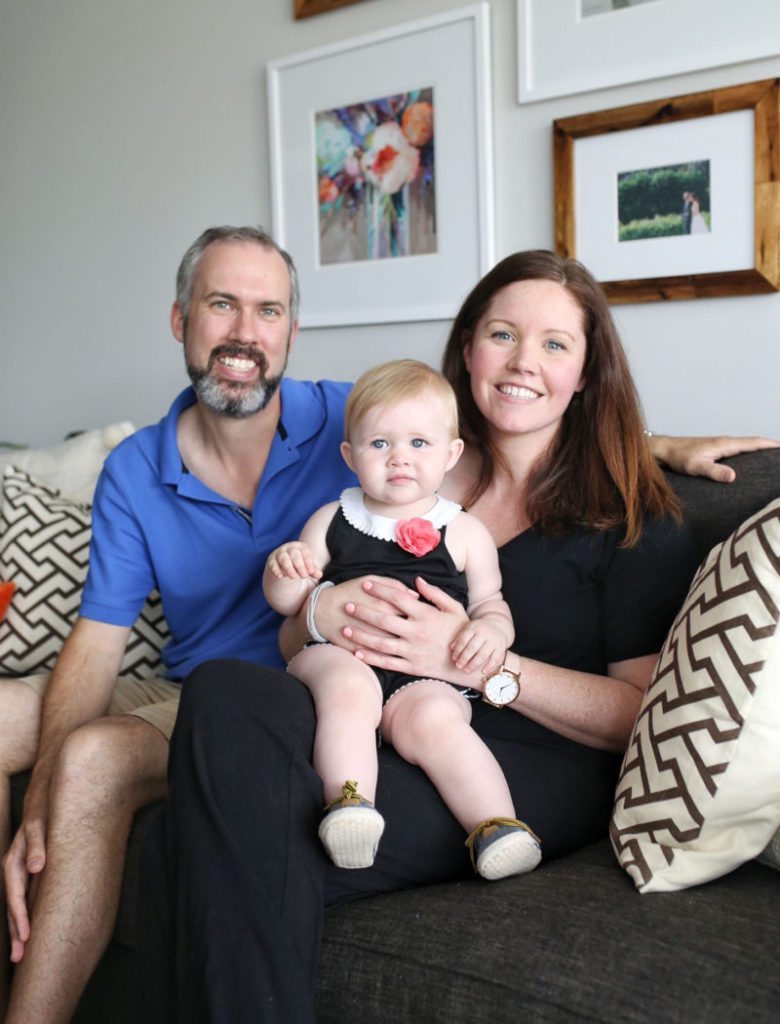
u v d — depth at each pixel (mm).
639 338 2346
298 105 2789
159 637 2166
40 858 1444
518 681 1459
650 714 1291
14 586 2232
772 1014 957
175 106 3061
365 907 1246
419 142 2584
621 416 1611
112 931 1471
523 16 2369
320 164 2771
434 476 1532
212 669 1296
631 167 2275
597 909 1139
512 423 1611
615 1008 999
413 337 2689
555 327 1579
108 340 3330
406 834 1303
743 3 2086
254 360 1787
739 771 1170
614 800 1467
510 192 2475
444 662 1458
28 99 3398
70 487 2504
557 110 2371
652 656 1516
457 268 2564
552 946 1085
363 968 1161
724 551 1300
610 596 1545
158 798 1575
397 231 2660
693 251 2217
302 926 1150
